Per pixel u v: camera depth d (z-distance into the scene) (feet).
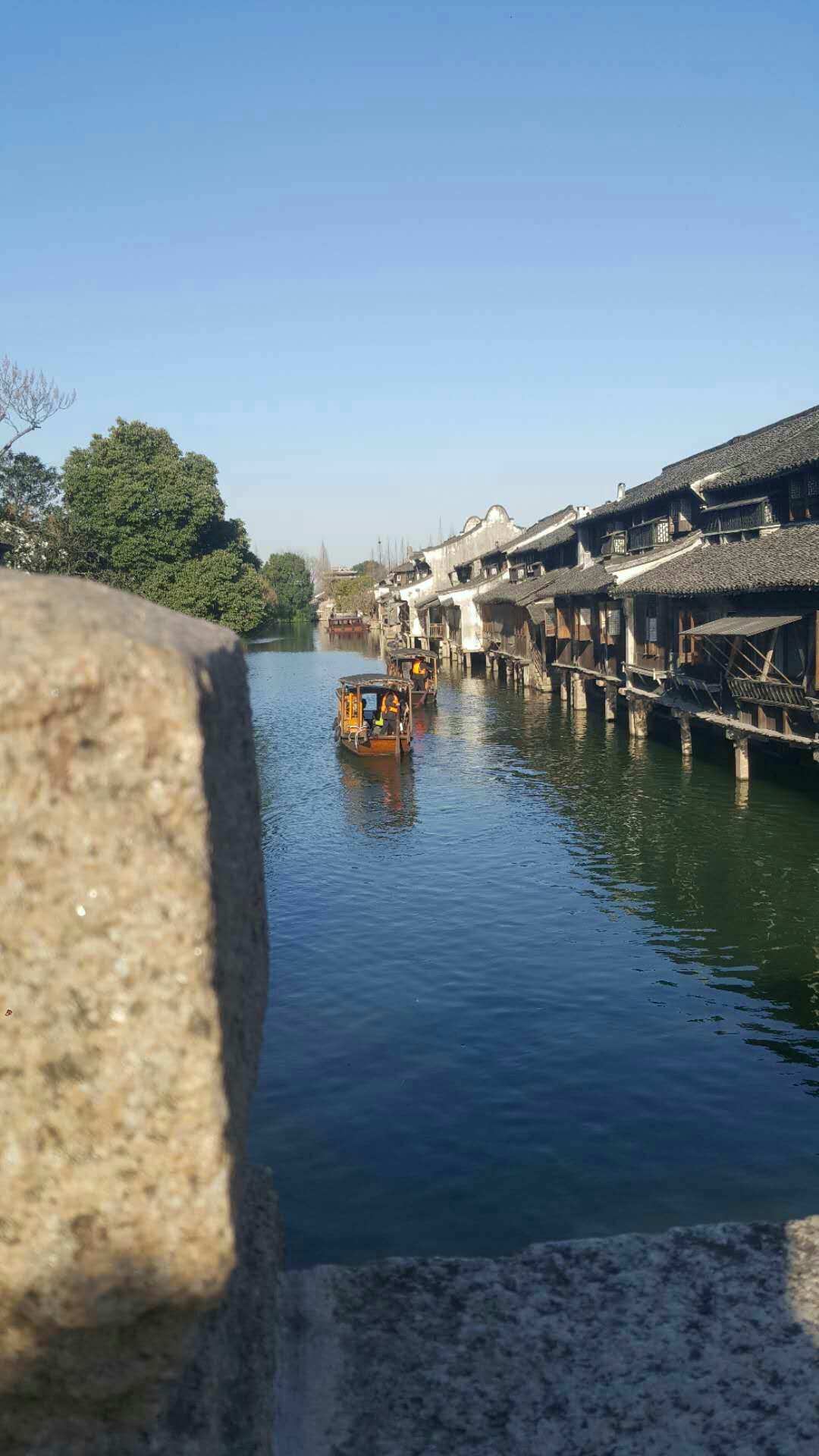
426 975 43.29
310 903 54.08
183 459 144.66
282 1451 7.22
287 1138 30.73
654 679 96.37
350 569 504.43
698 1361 8.04
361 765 97.25
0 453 100.53
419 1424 7.55
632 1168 28.48
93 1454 4.45
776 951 44.16
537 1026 37.99
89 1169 4.09
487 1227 26.02
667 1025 37.63
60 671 3.94
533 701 141.18
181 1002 4.08
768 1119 30.99
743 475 88.22
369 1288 8.80
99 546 131.34
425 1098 32.86
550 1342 8.26
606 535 135.13
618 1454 7.31
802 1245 9.27
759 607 72.95
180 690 4.09
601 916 49.88
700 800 72.54
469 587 195.72
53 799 3.99
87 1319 4.16
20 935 4.00
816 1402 7.65
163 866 4.05
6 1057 4.04
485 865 59.98
